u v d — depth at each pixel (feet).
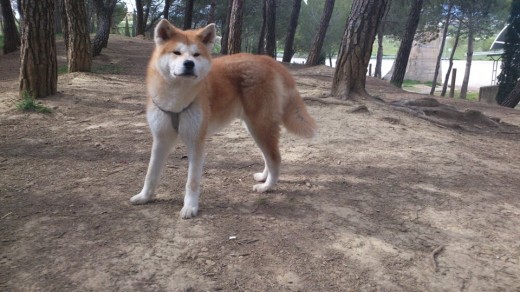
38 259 8.75
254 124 12.41
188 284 8.21
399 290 8.47
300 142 18.30
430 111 26.12
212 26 10.77
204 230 10.29
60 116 20.47
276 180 13.00
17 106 20.70
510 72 55.11
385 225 11.19
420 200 12.96
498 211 12.51
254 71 12.16
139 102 24.11
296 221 11.07
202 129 10.82
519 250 10.30
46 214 10.73
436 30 69.92
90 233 9.89
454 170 15.96
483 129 25.23
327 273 8.87
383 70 120.16
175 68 9.70
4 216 10.53
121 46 55.72
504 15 65.51
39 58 22.44
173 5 87.97
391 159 16.66
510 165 17.60
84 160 14.93
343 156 16.72
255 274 8.68
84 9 31.65
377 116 22.99
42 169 13.89
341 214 11.64
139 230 10.13
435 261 9.57
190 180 11.01
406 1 62.80
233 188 13.16
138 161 15.03
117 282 8.13
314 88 30.86
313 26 85.05
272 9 54.13
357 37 25.26
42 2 21.84
